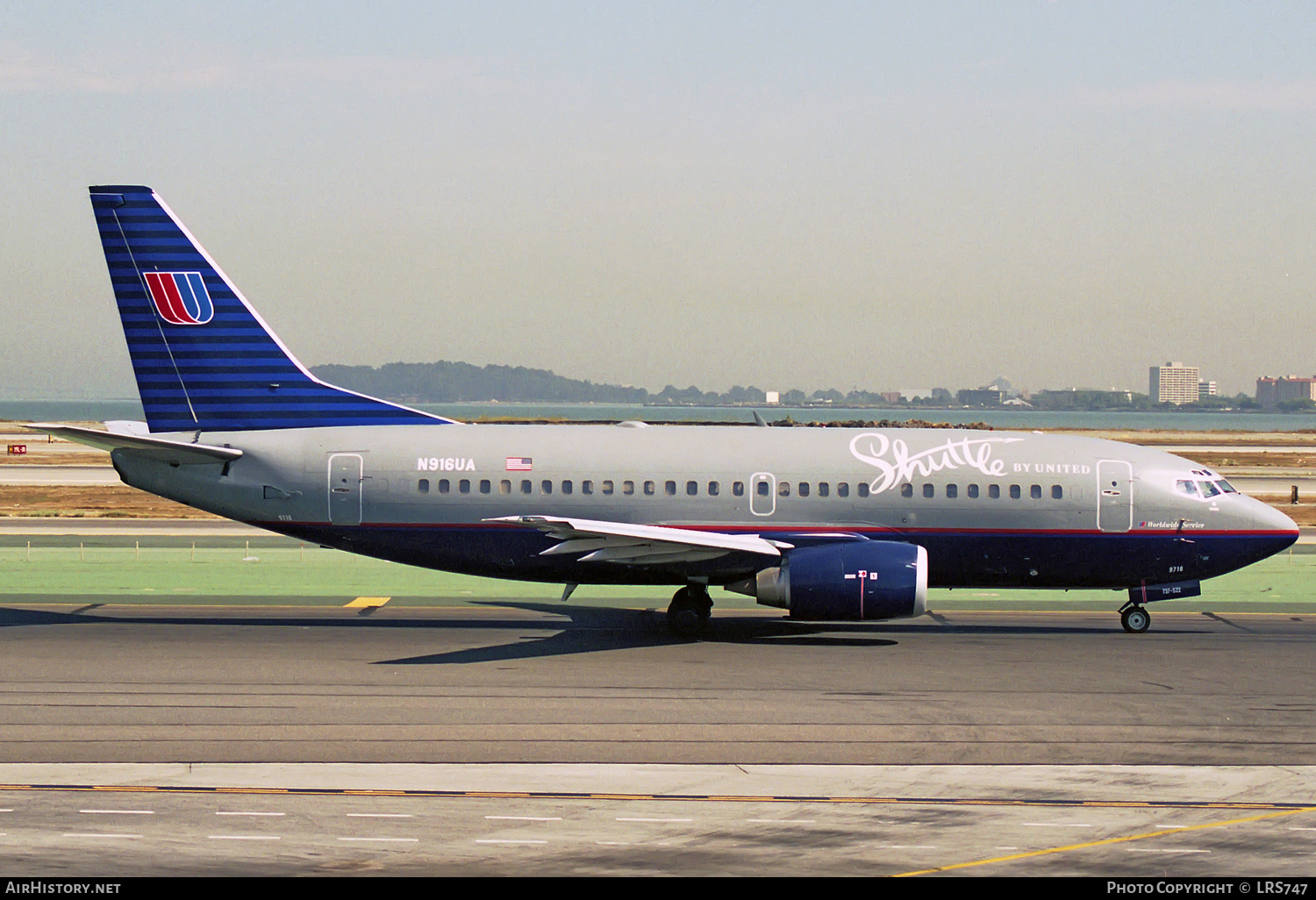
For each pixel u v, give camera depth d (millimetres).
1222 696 74750
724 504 98875
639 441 101250
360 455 100312
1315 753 62000
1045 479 99375
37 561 142750
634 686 76500
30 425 92812
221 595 117500
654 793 54156
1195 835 49094
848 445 100938
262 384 103000
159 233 102375
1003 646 92625
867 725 66938
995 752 61719
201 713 67812
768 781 56250
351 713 68312
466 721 66812
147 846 46250
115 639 91875
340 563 142500
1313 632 101000
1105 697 74312
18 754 59000
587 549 95188
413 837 47781
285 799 52438
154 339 102500
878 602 91625
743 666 83688
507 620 103875
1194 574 100188
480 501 99562
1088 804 53219
